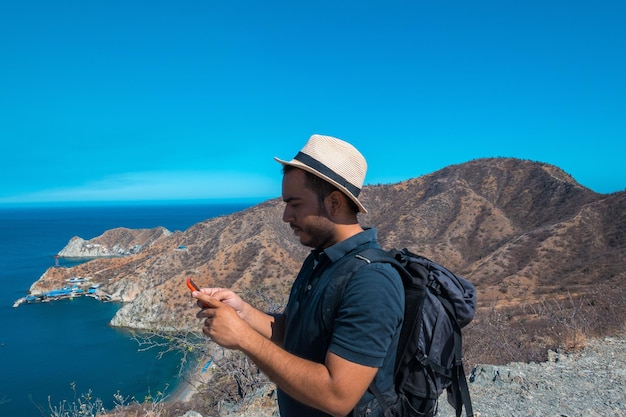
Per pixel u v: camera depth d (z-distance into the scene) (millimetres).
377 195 110750
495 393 5539
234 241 89125
